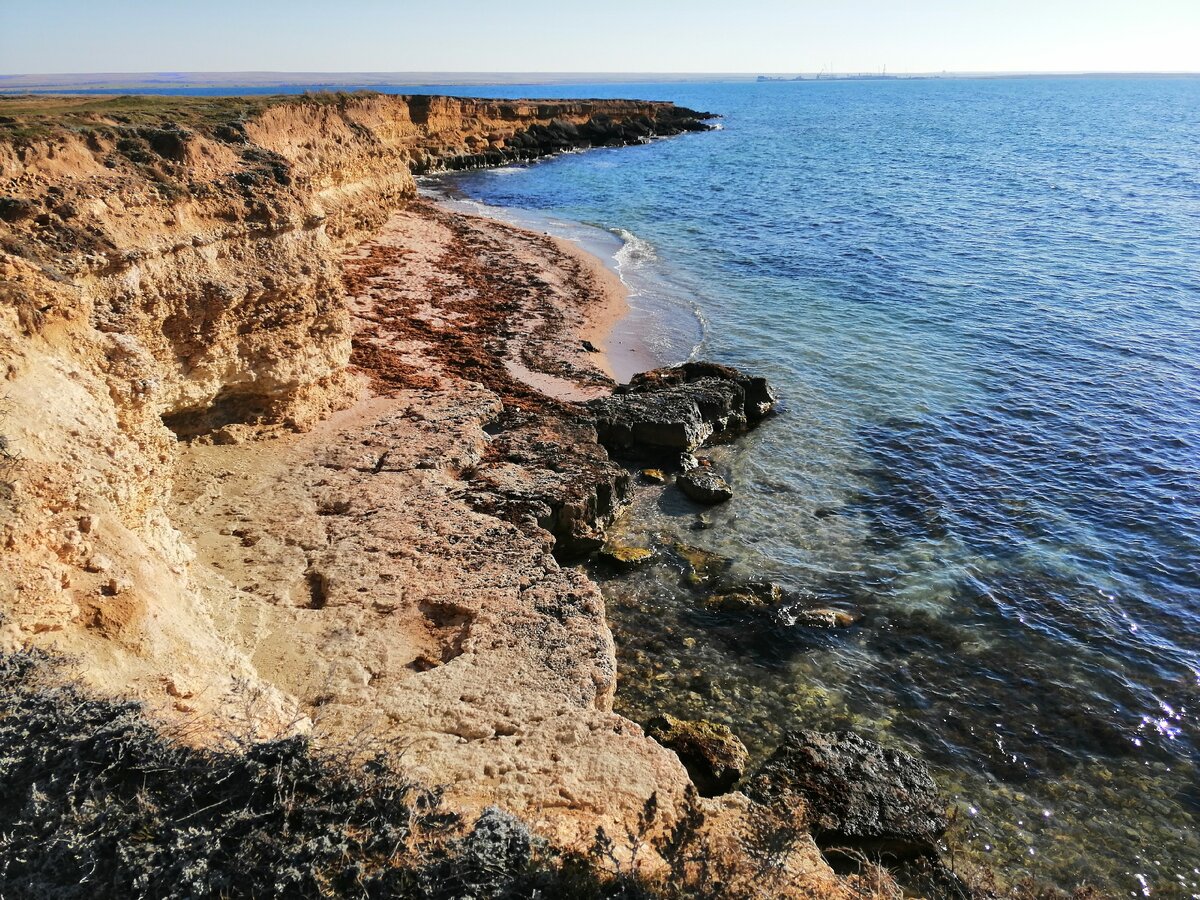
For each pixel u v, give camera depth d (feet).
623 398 69.87
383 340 80.43
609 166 249.14
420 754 30.89
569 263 119.96
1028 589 50.60
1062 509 59.16
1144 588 50.65
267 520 47.65
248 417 57.36
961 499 60.70
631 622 47.96
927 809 34.37
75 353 40.32
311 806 20.97
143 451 43.86
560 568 45.03
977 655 45.32
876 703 42.06
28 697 21.66
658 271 120.37
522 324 90.79
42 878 18.03
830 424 72.74
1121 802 36.47
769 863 25.34
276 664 35.94
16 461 29.32
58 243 44.32
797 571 52.60
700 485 60.34
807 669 44.32
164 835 19.19
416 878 19.95
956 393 78.54
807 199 182.91
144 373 44.32
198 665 29.55
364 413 62.95
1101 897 31.99
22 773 19.89
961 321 98.53
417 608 41.01
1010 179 208.95
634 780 30.32
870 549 55.01
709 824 29.17
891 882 29.30
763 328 96.37
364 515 48.67
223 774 21.20
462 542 46.50
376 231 124.98
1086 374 82.17
